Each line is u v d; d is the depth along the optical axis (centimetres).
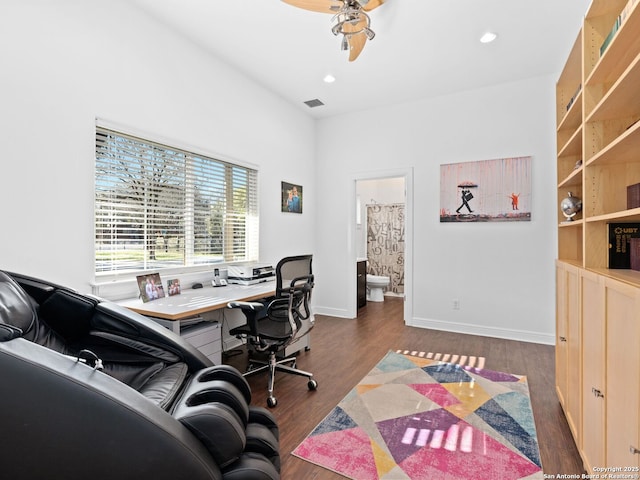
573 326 177
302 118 453
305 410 214
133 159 250
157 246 268
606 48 135
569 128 237
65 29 205
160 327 170
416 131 415
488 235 376
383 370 278
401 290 621
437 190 402
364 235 643
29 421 86
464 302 389
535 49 298
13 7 182
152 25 257
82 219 214
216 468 106
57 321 160
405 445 177
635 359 100
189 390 135
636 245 150
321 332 391
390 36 279
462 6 242
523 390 240
